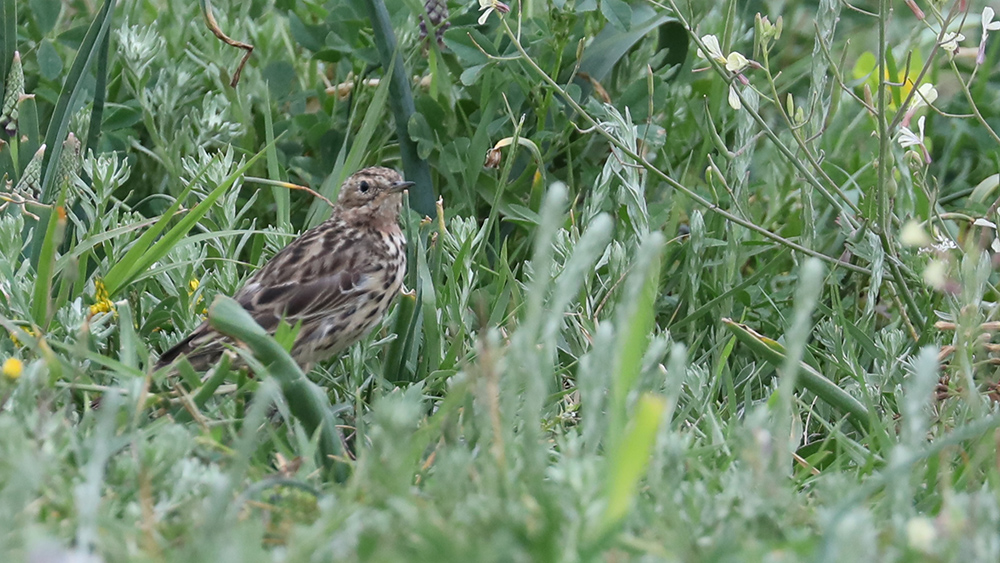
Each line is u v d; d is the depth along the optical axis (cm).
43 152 961
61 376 705
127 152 1138
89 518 450
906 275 1022
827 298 1105
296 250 1008
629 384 544
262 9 1295
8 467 512
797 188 1162
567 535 474
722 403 953
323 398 675
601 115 1130
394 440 543
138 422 659
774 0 1396
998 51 1420
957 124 1330
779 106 941
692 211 1148
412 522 474
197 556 443
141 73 1102
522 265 1127
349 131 1116
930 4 902
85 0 1272
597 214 1027
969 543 473
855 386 905
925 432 764
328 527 481
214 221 1064
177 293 946
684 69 1245
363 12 1191
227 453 623
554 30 1138
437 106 1135
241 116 1177
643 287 534
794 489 637
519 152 1203
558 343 942
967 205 1190
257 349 654
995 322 877
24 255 989
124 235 959
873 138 1219
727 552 469
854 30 1441
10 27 1023
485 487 520
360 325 1004
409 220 1001
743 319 1039
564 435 738
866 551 449
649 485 591
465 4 1204
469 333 965
